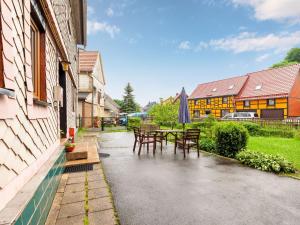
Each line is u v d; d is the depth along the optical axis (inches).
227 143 272.1
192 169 210.5
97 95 889.5
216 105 1306.6
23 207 66.9
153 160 249.0
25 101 94.6
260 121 666.2
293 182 173.3
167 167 216.8
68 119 312.5
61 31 212.1
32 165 102.3
